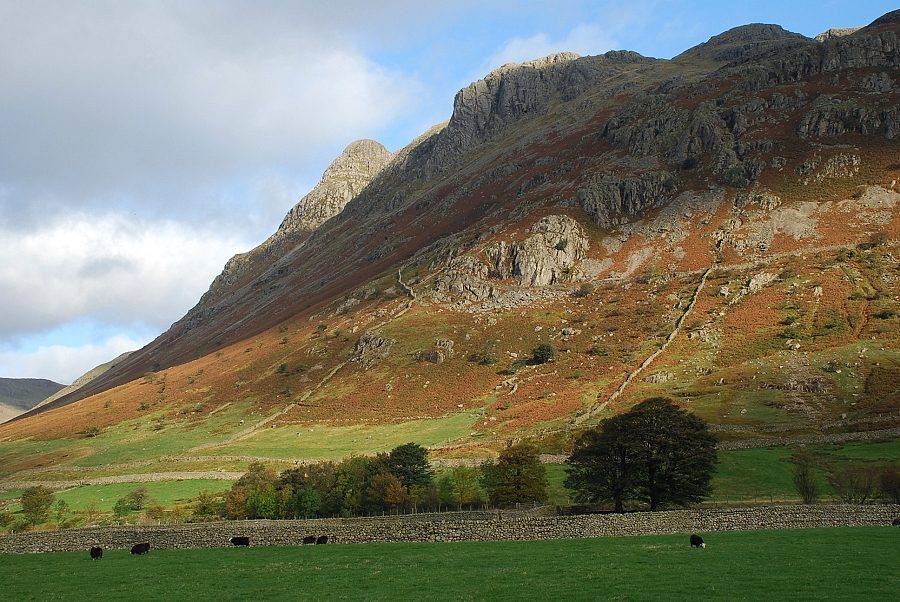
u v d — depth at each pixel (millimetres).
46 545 70688
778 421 122688
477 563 49500
